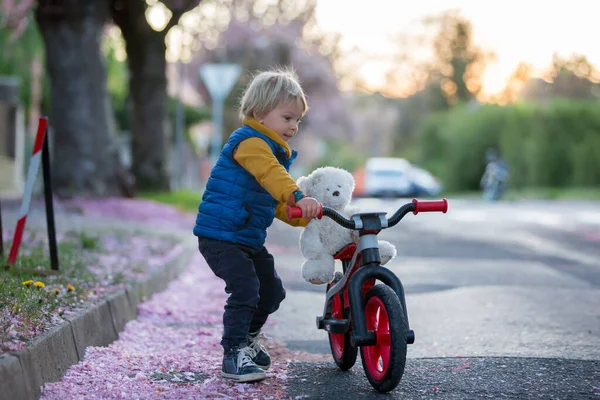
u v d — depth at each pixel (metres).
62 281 6.25
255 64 41.06
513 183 39.62
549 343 6.06
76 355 4.80
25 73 28.14
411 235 16.55
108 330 5.65
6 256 6.90
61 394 4.09
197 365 5.04
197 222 4.81
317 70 43.41
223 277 4.73
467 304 7.89
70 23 16.39
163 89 21.45
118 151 17.02
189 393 4.34
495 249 13.63
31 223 11.37
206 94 41.44
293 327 6.79
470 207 27.22
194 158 42.75
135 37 21.16
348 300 4.75
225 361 4.72
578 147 39.47
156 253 9.39
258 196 4.73
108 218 13.77
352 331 4.61
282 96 4.68
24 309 4.77
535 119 39.75
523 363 5.32
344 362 5.04
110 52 33.00
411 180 38.31
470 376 4.95
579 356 5.58
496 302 8.00
